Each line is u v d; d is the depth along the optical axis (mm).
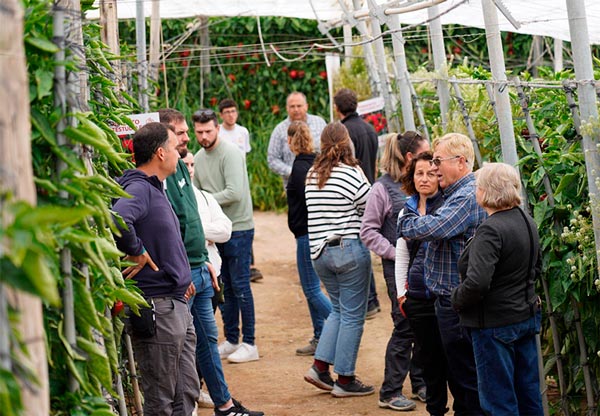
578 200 4680
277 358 6977
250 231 6785
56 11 2418
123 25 12984
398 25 7605
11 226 1675
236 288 6820
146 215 4176
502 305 4199
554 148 4805
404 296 5051
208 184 6723
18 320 1783
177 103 13812
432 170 4695
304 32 13906
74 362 2535
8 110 1783
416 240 4598
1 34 1784
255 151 14039
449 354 4664
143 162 4273
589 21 7012
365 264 5797
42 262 1701
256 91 14070
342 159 5840
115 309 3746
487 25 4953
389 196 5566
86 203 2518
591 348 4684
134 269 4141
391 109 9227
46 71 2393
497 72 4977
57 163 2494
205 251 5238
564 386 4910
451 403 5996
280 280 9734
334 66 11242
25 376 1819
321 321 6895
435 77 6457
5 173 1765
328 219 5770
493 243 4125
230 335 6980
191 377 4633
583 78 4297
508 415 4258
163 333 4215
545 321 5051
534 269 4328
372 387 6027
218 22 12805
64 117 2475
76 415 2506
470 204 4500
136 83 7316
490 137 5625
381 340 7273
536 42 11820
